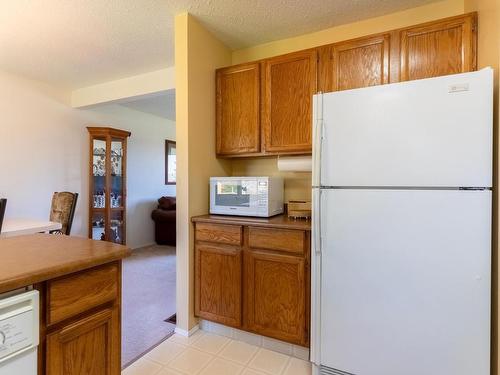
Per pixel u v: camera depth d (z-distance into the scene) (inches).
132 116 179.8
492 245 50.2
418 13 77.9
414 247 51.7
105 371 38.9
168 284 119.5
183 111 80.0
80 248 40.7
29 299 30.0
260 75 85.4
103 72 122.3
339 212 57.4
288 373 64.3
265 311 71.8
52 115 138.9
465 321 48.7
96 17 80.4
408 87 51.8
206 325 82.4
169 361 68.2
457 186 48.8
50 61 110.9
